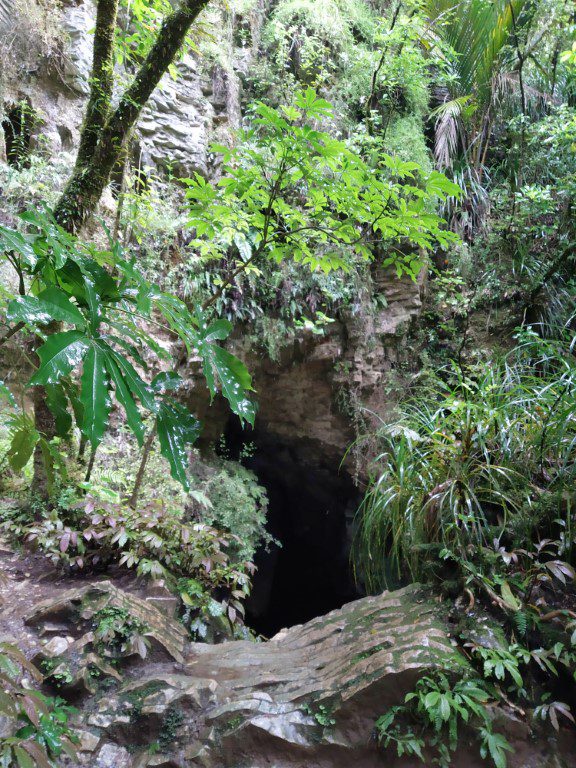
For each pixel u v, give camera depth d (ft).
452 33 19.21
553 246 17.29
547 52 19.38
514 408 9.35
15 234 3.66
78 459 10.84
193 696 6.83
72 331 3.09
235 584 9.75
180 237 14.25
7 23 12.52
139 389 3.29
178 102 15.29
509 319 17.12
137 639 7.59
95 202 9.41
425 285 17.10
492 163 19.80
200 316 4.35
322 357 15.80
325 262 9.42
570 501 7.80
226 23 16.78
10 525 9.45
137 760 6.33
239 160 10.11
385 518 9.46
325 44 17.71
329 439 16.83
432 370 16.30
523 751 6.02
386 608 8.09
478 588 7.39
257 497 16.29
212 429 16.05
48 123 13.48
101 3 9.09
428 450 9.31
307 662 7.68
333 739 6.26
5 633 7.37
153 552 9.50
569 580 7.44
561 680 6.49
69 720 6.50
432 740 6.09
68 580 8.85
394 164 8.01
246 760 6.31
